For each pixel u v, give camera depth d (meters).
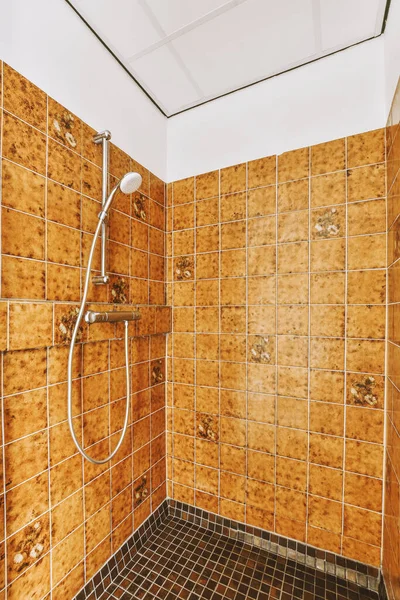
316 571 1.17
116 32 1.11
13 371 0.82
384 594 1.02
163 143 1.54
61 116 0.98
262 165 1.32
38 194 0.90
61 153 0.98
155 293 1.46
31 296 0.87
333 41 1.13
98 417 1.12
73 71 1.03
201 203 1.46
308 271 1.22
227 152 1.40
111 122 1.21
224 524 1.38
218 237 1.41
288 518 1.25
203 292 1.45
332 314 1.17
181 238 1.51
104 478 1.15
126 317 1.14
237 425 1.36
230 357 1.37
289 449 1.25
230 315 1.38
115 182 1.23
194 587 1.11
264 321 1.30
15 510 0.82
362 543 1.12
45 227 0.92
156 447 1.46
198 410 1.45
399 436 0.87
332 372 1.17
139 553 1.27
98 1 0.99
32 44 0.89
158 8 1.01
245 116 1.37
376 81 1.12
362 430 1.12
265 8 1.01
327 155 1.19
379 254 1.10
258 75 1.30
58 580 0.95
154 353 1.45
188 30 1.10
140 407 1.35
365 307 1.12
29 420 0.87
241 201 1.36
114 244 1.21
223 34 1.11
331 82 1.19
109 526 1.17
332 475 1.17
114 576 1.15
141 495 1.35
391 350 1.01
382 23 1.07
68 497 0.99
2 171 0.80
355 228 1.14
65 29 1.00
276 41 1.13
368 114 1.13
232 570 1.18
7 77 0.82
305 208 1.23
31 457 0.87
